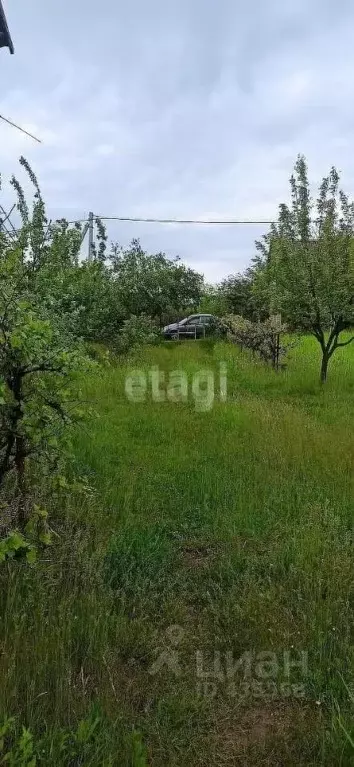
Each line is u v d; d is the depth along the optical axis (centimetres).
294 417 837
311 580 376
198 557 432
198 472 594
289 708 287
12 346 306
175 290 2745
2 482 380
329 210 1200
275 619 335
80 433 677
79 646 306
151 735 263
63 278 1115
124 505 496
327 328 1278
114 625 330
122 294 1953
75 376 345
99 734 247
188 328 2609
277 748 261
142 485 553
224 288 2822
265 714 285
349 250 1176
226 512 491
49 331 326
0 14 424
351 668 301
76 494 481
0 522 346
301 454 639
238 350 1803
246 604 350
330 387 1179
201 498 530
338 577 376
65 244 1195
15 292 342
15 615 300
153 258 2770
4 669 268
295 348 1822
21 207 888
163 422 821
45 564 369
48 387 348
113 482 561
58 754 231
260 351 1563
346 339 2106
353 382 1251
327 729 267
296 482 565
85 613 328
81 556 389
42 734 249
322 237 1198
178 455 666
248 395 1117
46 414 354
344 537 442
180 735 264
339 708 270
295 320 1237
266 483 558
